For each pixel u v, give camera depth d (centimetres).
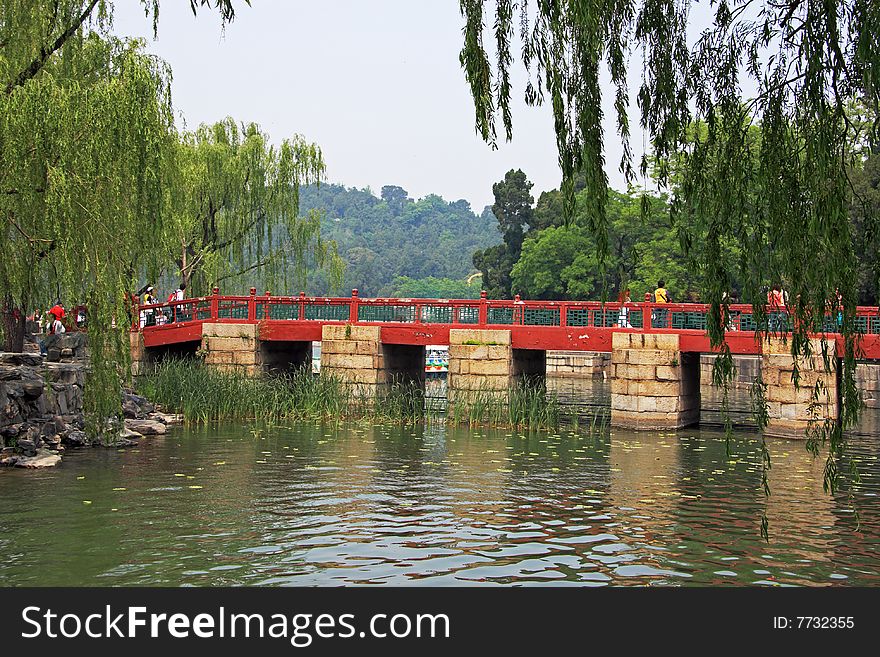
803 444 2261
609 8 820
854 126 810
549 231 5375
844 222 748
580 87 819
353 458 1994
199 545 1230
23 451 1847
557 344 2744
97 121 1603
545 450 2158
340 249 14712
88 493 1549
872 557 1209
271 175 3612
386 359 3020
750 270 823
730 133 814
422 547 1241
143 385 2834
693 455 2092
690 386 2716
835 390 2302
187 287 3456
